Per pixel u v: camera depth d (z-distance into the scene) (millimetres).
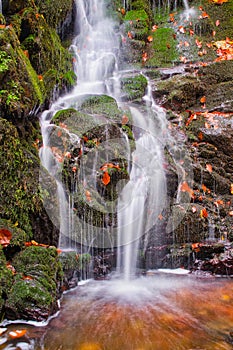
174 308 3148
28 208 3291
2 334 2521
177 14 9992
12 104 3453
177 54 8125
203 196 5055
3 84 3488
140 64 7828
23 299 2693
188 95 6707
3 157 3160
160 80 7008
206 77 7094
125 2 9406
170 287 3732
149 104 6348
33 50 4789
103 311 3039
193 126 5949
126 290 3613
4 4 4727
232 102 6508
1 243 2930
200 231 4590
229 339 2566
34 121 4141
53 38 5801
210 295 3494
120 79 6598
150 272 4254
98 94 5738
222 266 4164
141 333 2641
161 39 8664
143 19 8852
